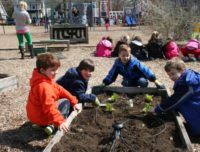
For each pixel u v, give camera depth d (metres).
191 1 7.10
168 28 6.80
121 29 13.63
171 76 2.16
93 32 11.82
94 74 4.00
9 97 2.99
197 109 2.08
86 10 15.91
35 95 2.00
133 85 2.91
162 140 1.92
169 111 2.30
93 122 2.20
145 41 7.44
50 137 2.10
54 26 7.59
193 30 6.84
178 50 5.18
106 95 2.78
